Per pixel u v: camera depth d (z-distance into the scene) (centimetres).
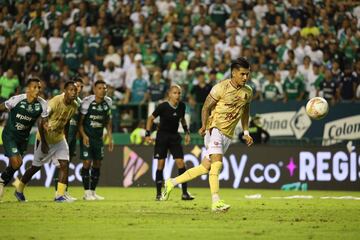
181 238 2442
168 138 4653
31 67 7744
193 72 7319
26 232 2609
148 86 7300
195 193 5528
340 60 7506
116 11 8375
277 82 7056
